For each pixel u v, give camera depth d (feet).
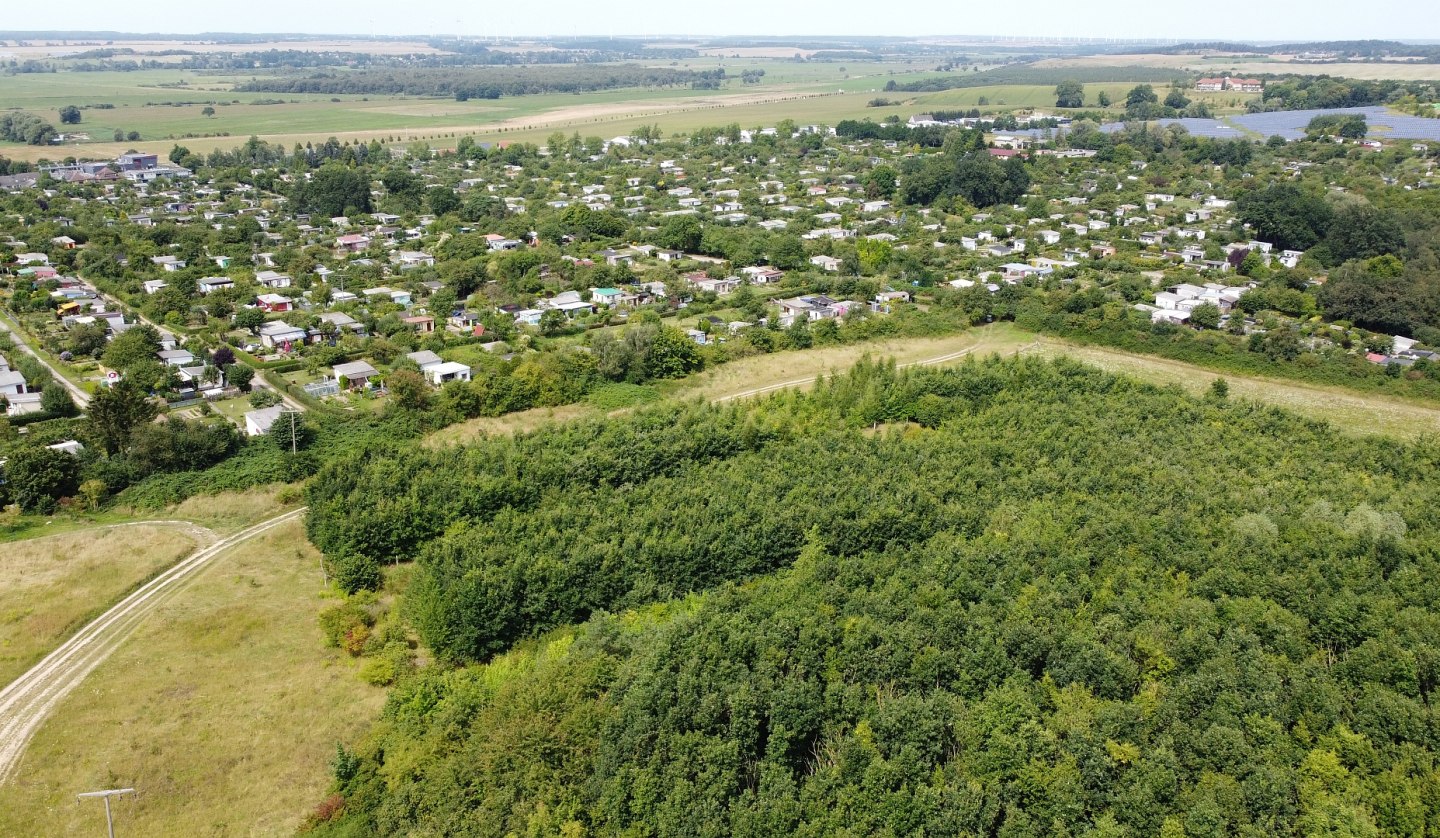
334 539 271.49
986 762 180.24
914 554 258.57
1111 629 216.33
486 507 286.25
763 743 195.72
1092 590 237.45
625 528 268.00
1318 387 435.53
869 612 223.30
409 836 177.47
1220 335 473.67
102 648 232.32
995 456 323.37
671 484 297.74
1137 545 259.39
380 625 246.68
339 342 442.09
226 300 490.49
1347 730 186.19
